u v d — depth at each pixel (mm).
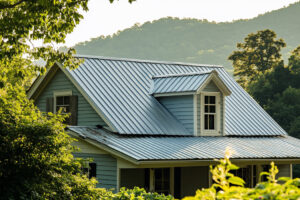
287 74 140125
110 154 51469
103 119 56531
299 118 122938
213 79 63281
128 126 56125
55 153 30484
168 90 63062
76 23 42875
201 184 60094
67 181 30922
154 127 58438
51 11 40500
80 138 54094
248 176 65000
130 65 68375
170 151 51562
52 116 32844
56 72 65000
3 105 30547
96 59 66000
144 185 56844
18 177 28875
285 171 70500
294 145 67438
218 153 54438
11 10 42594
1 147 29109
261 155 57969
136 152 49156
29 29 41406
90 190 32281
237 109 71500
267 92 138750
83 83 60188
